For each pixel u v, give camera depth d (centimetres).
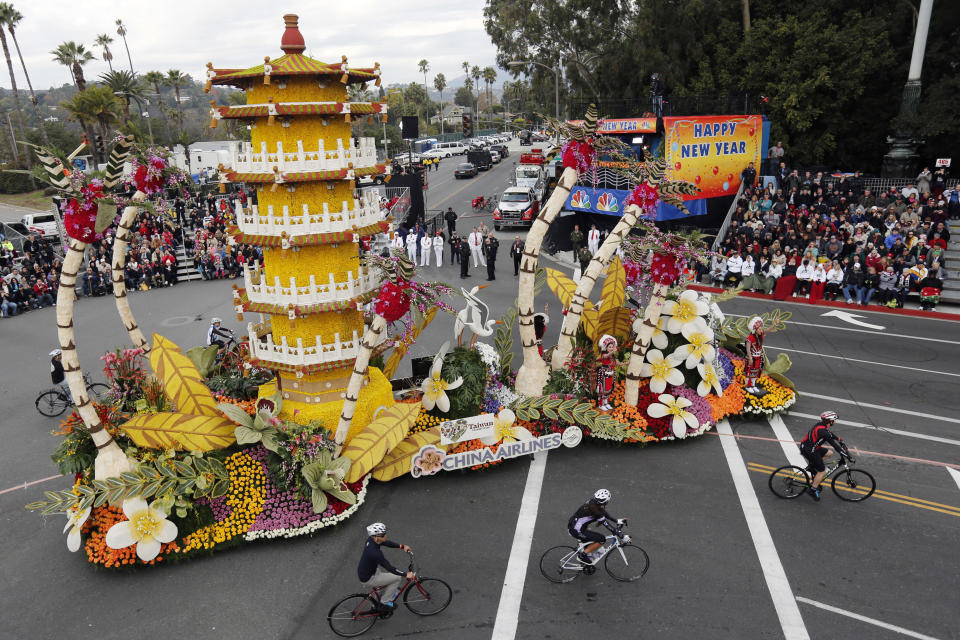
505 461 1337
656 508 1156
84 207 981
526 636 863
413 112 11081
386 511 1168
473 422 1265
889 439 1374
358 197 1254
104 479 1037
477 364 1333
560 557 1023
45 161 956
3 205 5872
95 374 1819
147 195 1209
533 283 1368
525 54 4744
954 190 2566
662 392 1407
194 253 3192
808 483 1164
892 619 876
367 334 1105
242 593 964
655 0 3712
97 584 993
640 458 1341
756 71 3434
